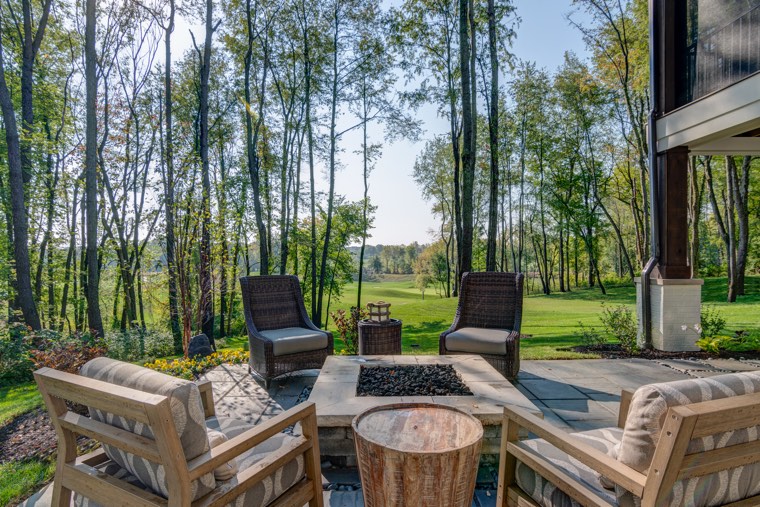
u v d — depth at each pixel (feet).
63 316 43.37
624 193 64.90
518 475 5.45
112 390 4.17
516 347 12.89
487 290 14.99
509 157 61.98
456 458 5.19
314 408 5.68
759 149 17.66
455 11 31.04
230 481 4.58
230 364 16.42
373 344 14.64
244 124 44.91
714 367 15.17
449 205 77.05
